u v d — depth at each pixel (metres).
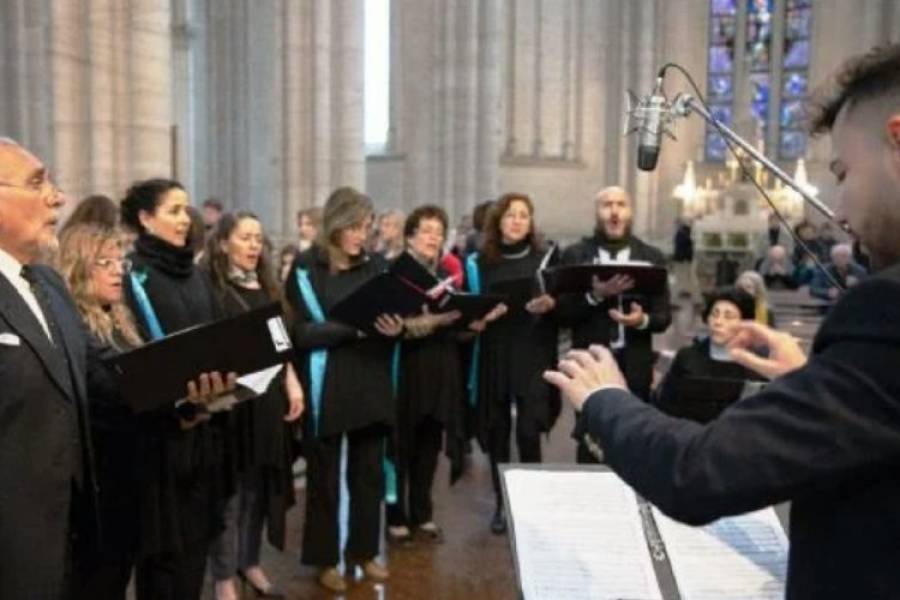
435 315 4.25
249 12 10.31
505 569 4.59
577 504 1.66
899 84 1.04
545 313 4.84
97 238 3.02
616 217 4.86
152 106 6.66
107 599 2.85
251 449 3.88
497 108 14.82
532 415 4.88
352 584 4.37
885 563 0.98
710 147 20.67
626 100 19.84
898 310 0.97
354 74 10.37
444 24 14.67
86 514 2.56
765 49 20.41
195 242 4.07
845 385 0.98
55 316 2.50
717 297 4.15
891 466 0.97
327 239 4.28
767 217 16.03
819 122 1.17
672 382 3.64
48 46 6.32
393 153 17.50
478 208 5.92
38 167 2.44
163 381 2.63
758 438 1.01
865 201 1.06
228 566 4.01
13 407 2.30
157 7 6.64
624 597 1.48
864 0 19.02
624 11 19.80
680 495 1.04
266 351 2.76
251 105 10.38
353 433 4.30
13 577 2.25
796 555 1.06
